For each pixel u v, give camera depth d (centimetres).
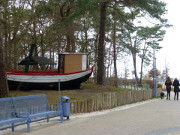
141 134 673
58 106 920
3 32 2184
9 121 675
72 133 698
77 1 1797
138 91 1947
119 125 819
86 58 1894
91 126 805
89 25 3369
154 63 2486
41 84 1642
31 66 3061
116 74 3000
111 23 2483
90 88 1919
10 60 2197
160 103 1702
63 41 3231
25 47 2689
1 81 1125
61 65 1855
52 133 702
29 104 808
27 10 2372
